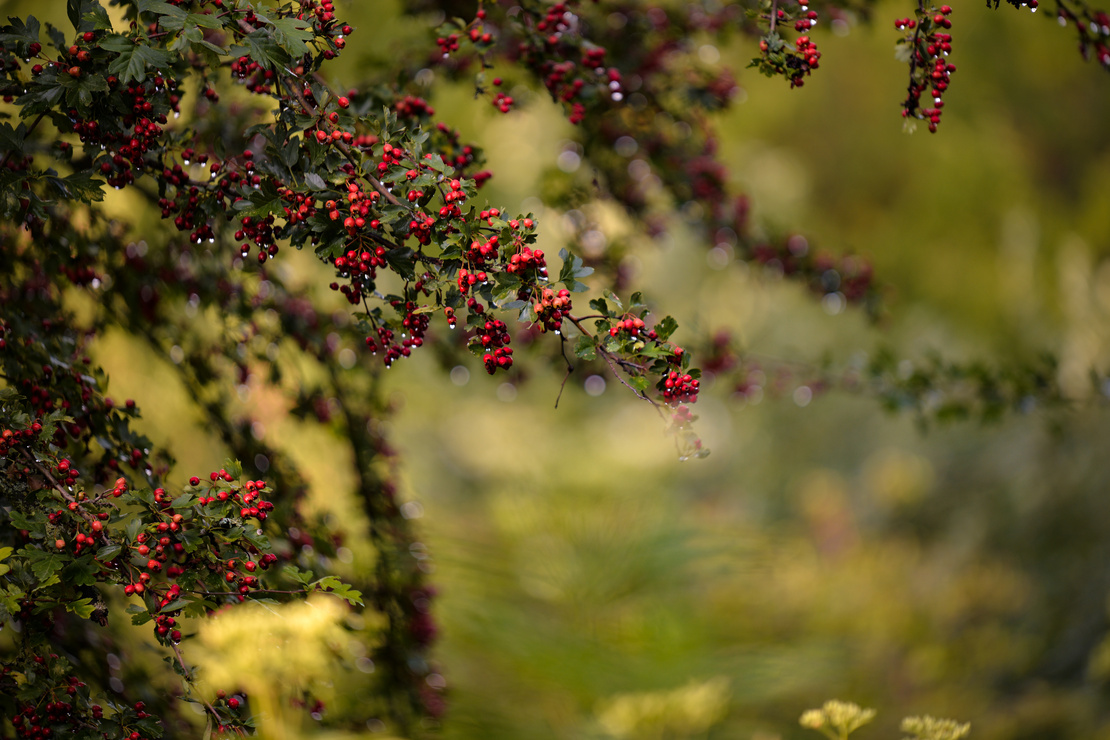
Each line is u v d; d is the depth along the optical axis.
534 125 8.56
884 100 12.56
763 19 3.85
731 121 11.94
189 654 4.14
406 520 4.36
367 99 4.14
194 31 3.68
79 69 3.71
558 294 3.69
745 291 15.45
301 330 4.28
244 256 4.17
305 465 4.56
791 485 14.48
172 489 4.01
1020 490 10.79
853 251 5.43
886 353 5.19
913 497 12.42
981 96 12.12
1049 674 8.62
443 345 4.46
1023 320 11.99
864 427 14.54
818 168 12.90
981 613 9.79
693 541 6.73
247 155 3.78
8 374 3.93
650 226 5.04
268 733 4.11
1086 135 12.12
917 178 12.62
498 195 7.91
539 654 4.98
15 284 4.05
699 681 5.37
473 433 13.25
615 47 4.47
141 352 4.69
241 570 3.75
